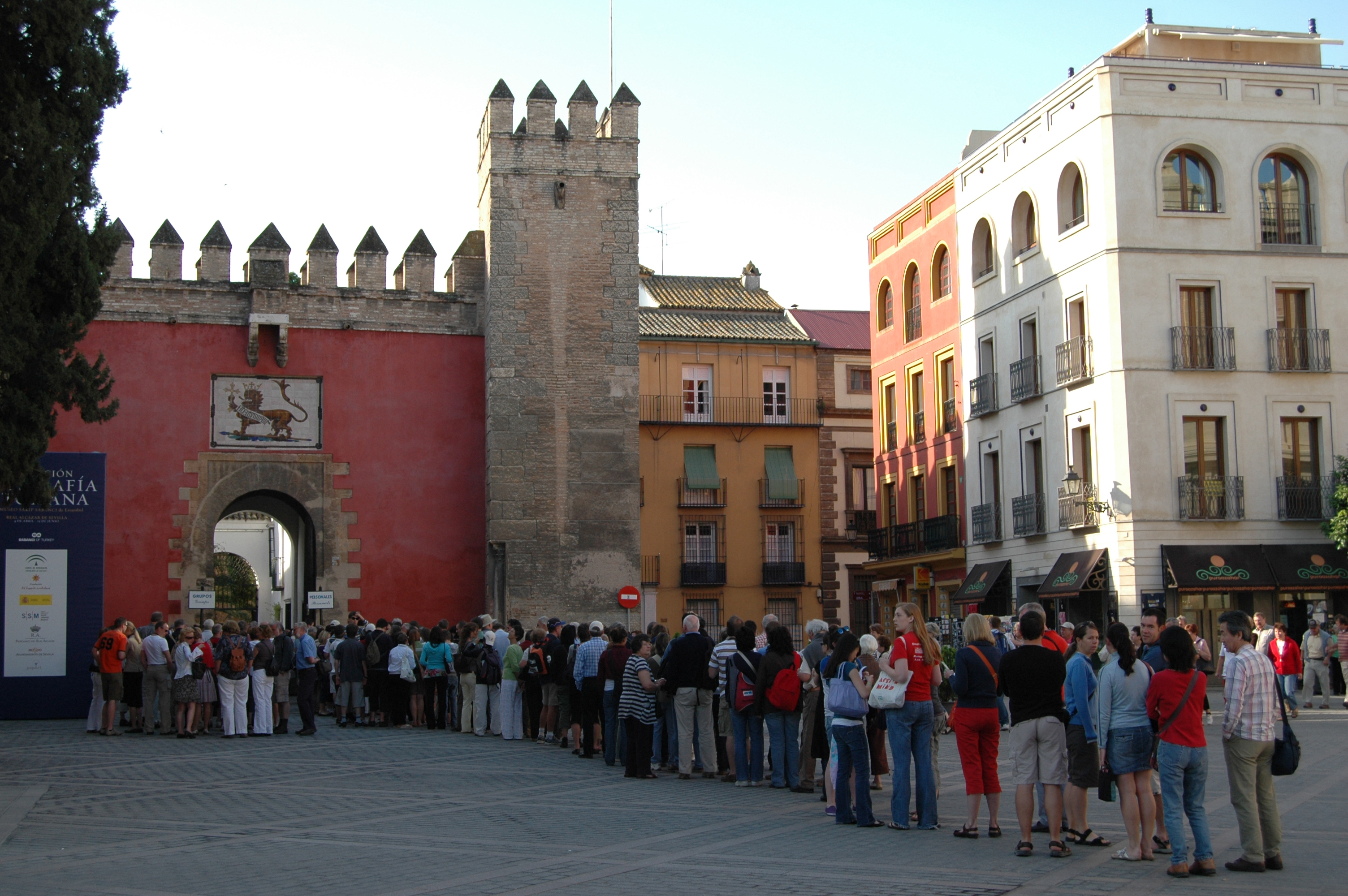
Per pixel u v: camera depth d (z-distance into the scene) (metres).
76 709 28.53
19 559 28.39
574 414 35.72
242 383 34.47
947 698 16.53
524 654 25.50
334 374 35.25
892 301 48.88
